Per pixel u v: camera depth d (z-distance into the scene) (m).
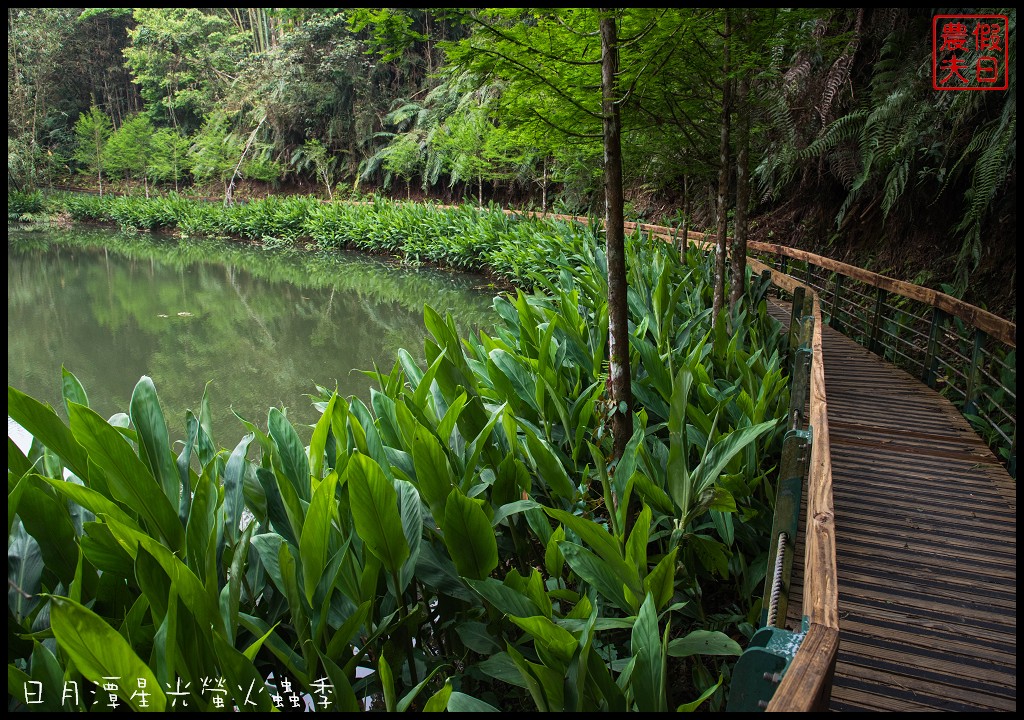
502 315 4.64
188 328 8.48
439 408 2.90
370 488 1.88
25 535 1.90
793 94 7.14
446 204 18.84
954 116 5.67
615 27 2.45
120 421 2.59
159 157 24.41
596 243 9.20
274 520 2.16
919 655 2.00
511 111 3.18
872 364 4.99
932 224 6.52
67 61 29.19
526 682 1.73
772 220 8.93
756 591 2.65
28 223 22.44
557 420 3.30
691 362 3.40
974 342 3.85
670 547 2.39
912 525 2.72
